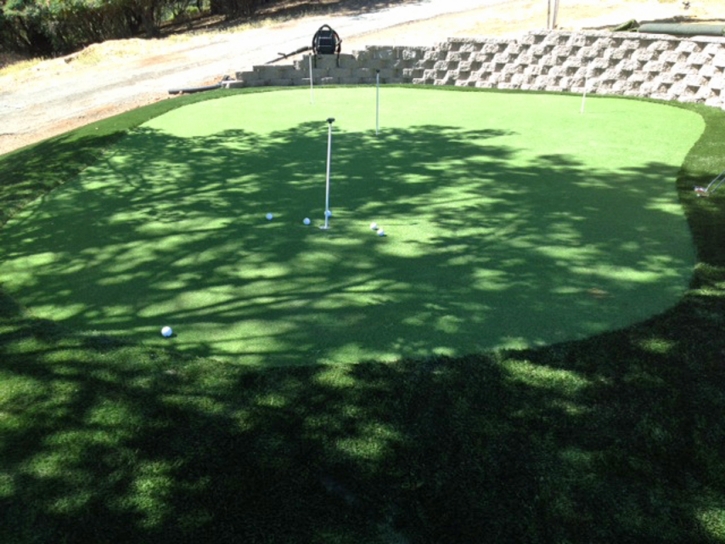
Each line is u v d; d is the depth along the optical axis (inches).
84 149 311.7
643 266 171.0
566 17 555.8
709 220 201.3
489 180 247.0
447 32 553.9
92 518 94.8
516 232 195.5
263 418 114.6
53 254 191.0
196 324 147.1
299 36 631.2
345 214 213.3
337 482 100.4
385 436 109.6
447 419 113.3
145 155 299.1
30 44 756.0
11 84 578.6
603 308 149.5
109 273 176.1
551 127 333.4
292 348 135.7
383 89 458.0
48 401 120.7
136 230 206.7
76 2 698.8
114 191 249.8
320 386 122.7
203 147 309.7
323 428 111.7
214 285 165.9
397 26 604.7
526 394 119.5
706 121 340.8
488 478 100.5
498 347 134.0
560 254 179.2
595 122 343.9
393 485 99.5
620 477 100.5
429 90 451.5
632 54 410.9
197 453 107.0
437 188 238.5
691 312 147.1
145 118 371.9
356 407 116.7
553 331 139.9
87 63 616.1
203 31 717.3
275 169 268.4
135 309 155.2
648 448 106.4
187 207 226.5
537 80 450.3
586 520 93.0
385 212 214.5
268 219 209.9
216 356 133.7
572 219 205.6
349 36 582.9
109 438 110.8
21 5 711.7
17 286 170.7
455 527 92.0
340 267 173.8
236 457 105.8
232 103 413.4
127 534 92.0
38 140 410.6
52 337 143.1
